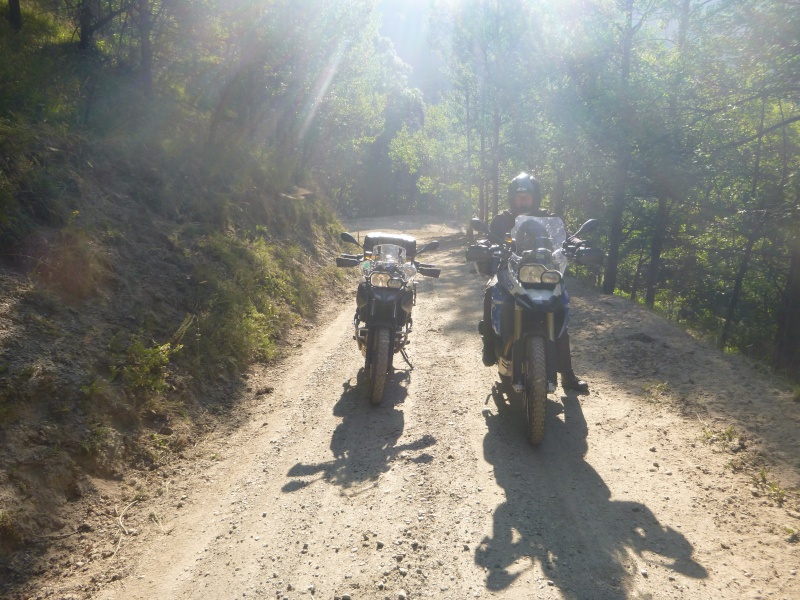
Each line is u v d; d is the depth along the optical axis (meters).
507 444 4.80
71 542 3.50
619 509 3.77
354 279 13.47
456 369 6.89
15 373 4.28
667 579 3.05
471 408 5.62
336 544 3.49
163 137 10.37
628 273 23.28
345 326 9.23
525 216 5.35
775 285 16.58
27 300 5.09
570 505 3.85
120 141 8.84
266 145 17.77
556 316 5.06
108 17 11.60
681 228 18.42
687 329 8.48
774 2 9.73
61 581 3.19
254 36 12.77
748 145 14.42
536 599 2.93
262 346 7.27
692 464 4.31
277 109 16.84
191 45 13.07
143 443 4.66
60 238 5.89
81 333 5.16
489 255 5.19
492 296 5.31
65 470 3.91
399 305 6.16
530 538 3.47
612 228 14.69
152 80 12.54
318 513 3.85
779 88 10.61
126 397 4.88
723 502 3.78
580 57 14.49
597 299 10.48
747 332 16.80
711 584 3.00
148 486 4.23
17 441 3.86
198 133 12.38
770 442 4.48
